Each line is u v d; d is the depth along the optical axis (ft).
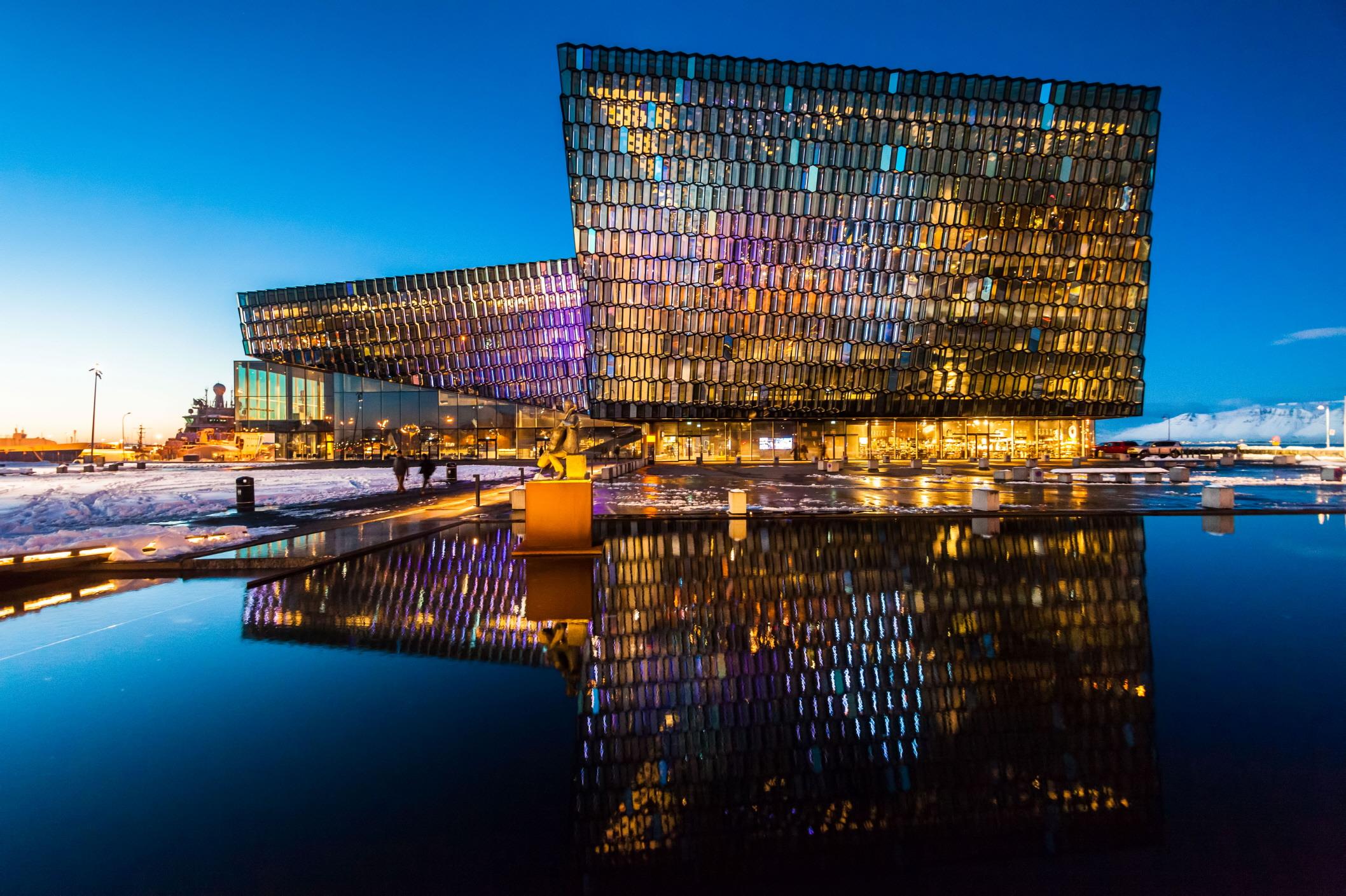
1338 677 13.61
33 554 25.27
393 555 30.27
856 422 168.14
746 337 157.38
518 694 13.41
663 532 37.35
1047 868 7.71
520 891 7.22
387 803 9.09
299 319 185.26
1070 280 156.56
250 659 15.57
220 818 8.66
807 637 17.22
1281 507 45.57
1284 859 7.64
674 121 151.43
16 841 8.03
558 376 175.83
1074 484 74.38
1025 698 12.94
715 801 9.31
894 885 7.48
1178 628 17.39
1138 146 153.79
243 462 172.45
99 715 12.12
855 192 154.10
